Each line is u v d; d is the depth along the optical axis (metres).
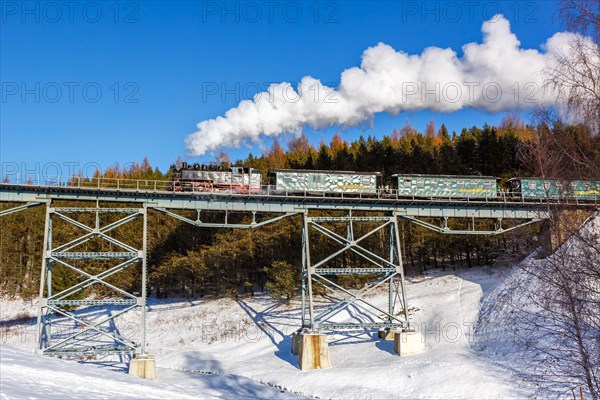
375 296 49.94
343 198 40.75
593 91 19.41
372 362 35.47
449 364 31.83
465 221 52.94
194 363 39.78
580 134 20.69
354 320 45.28
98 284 58.19
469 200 43.66
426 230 53.53
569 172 20.67
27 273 63.41
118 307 54.78
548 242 20.88
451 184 43.75
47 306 35.16
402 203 42.12
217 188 42.16
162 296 59.09
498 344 33.94
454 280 50.19
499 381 28.56
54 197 37.00
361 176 42.88
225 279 55.91
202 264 52.47
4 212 36.00
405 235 57.94
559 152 21.19
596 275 18.23
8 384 14.09
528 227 43.00
